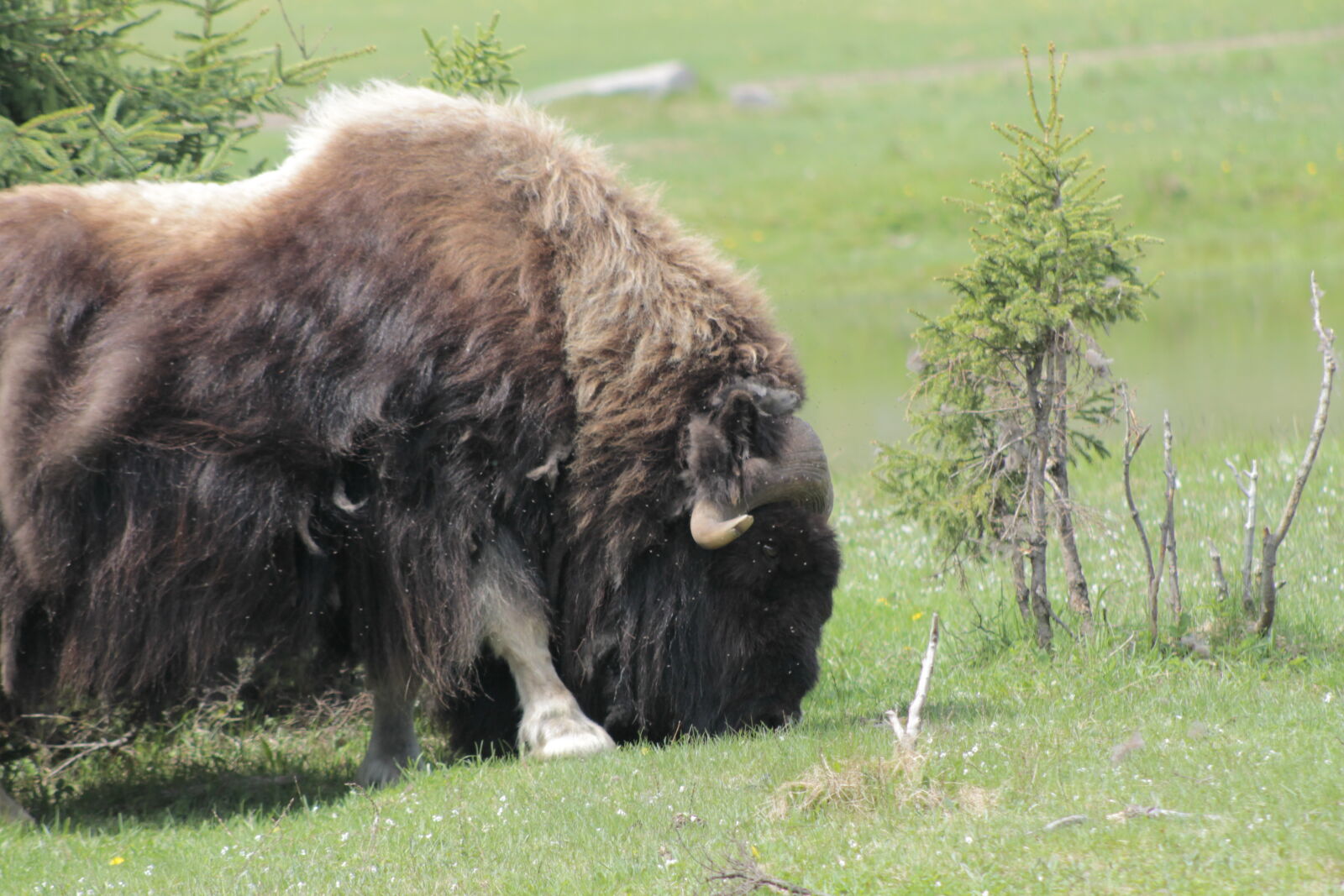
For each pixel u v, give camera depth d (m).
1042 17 154.38
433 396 20.02
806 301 80.06
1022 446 23.52
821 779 16.56
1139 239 22.92
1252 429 42.91
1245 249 85.31
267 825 19.53
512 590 20.70
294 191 21.25
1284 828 14.17
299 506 19.83
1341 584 25.25
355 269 20.31
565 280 20.80
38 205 20.80
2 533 19.64
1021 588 24.11
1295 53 124.44
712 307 21.05
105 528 19.61
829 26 159.88
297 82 29.47
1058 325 22.11
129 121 27.27
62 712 22.41
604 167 22.42
